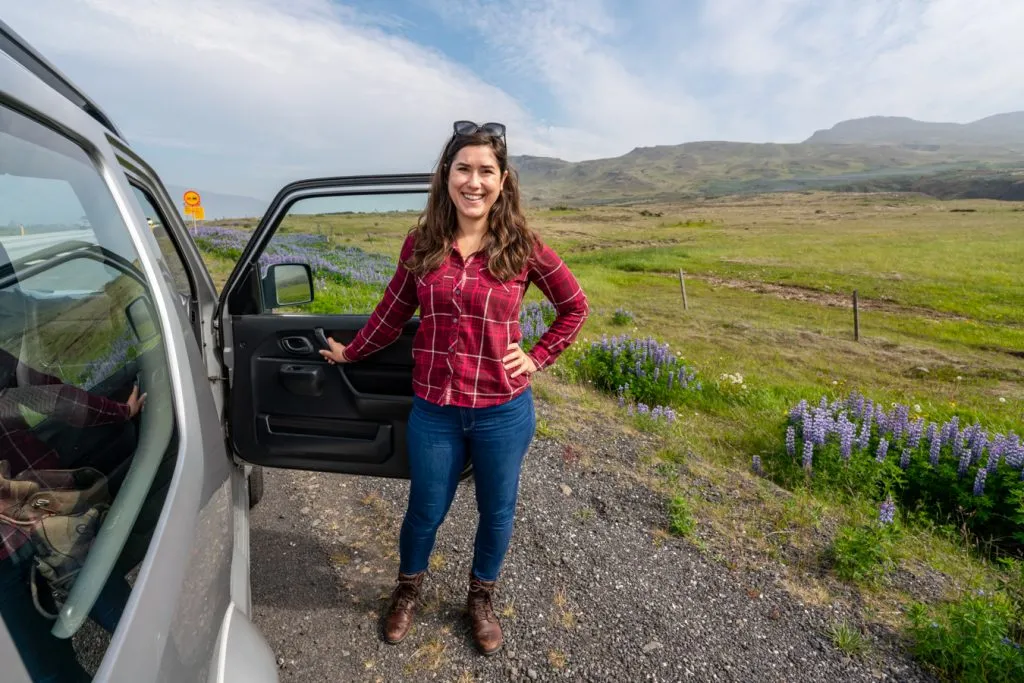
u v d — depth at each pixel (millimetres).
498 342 2076
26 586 857
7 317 1285
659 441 5398
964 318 21297
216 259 12820
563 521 3666
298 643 2551
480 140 1912
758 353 14391
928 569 3684
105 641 887
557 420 5672
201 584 1269
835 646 2785
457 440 2223
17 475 1062
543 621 2785
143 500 1155
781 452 5824
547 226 93312
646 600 2992
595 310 19516
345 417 2719
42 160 1134
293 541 3299
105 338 1371
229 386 2699
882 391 10977
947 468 5199
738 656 2668
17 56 1332
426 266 2031
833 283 30422
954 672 2660
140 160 1883
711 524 3822
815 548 3645
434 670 2459
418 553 2520
